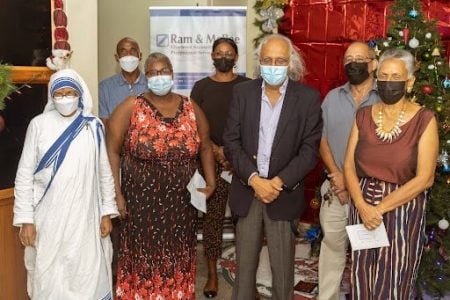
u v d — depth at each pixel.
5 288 2.88
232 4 5.49
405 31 3.11
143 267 2.83
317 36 4.96
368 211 2.44
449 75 3.24
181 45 4.66
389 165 2.41
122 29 5.30
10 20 2.83
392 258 2.44
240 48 4.68
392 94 2.37
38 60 2.98
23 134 2.93
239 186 2.87
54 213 2.55
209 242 3.69
